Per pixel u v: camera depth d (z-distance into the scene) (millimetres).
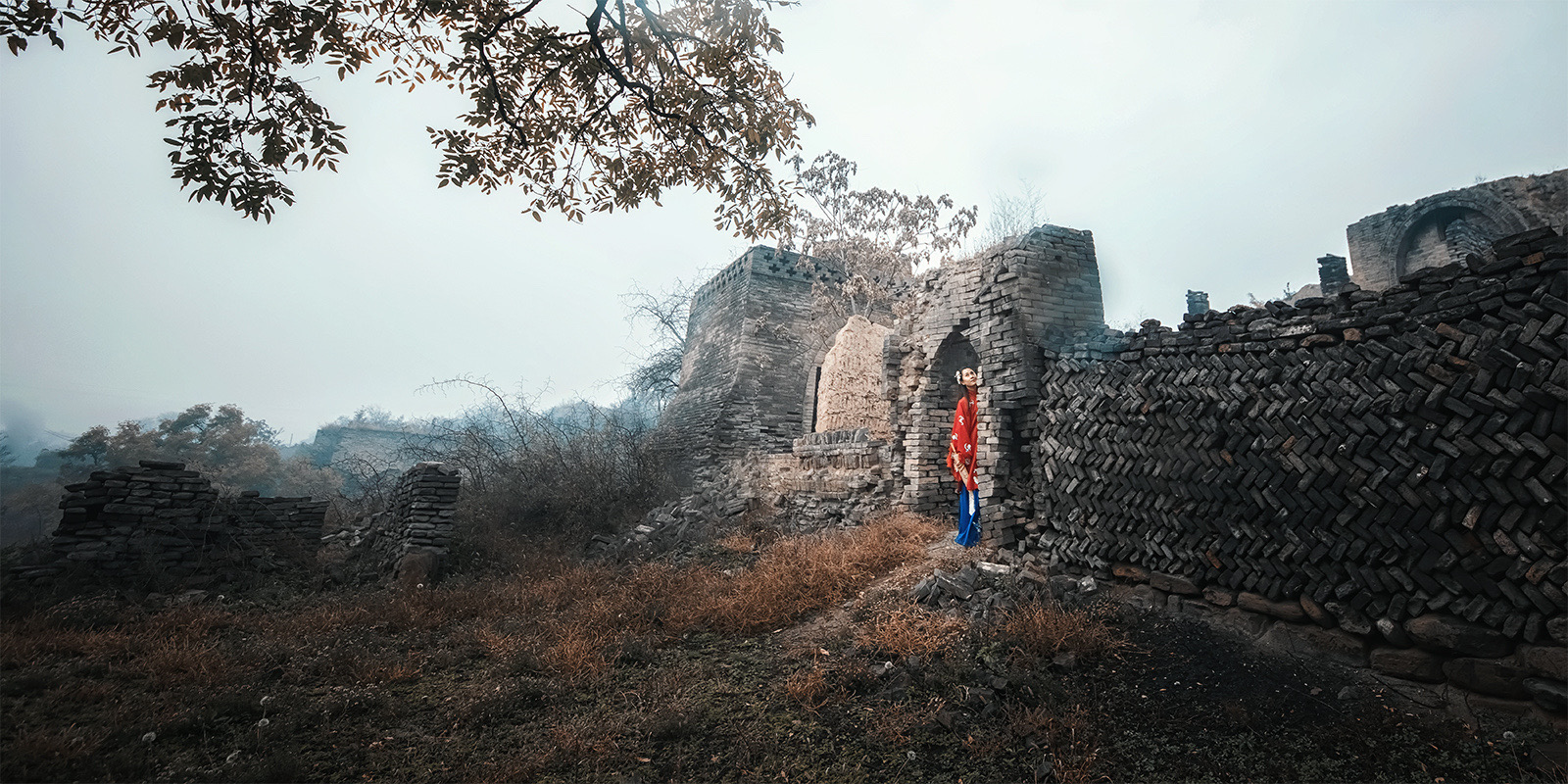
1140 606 5797
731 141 7516
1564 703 3508
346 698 4859
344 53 6137
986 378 8234
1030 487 7582
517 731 4410
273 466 26875
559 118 7371
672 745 4195
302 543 10828
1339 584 4711
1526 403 3916
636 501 14617
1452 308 4391
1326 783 3424
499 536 12148
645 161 7820
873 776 3770
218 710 4590
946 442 10500
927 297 10625
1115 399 6570
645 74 6820
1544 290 3938
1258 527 5250
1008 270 8086
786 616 6621
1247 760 3678
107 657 5840
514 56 6574
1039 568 6859
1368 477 4621
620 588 8086
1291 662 4684
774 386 21031
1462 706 3926
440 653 6059
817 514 11484
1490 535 4008
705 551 10195
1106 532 6492
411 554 10156
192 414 25969
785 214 8062
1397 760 3578
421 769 3902
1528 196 15102
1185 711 4191
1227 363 5680
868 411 16406
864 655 5414
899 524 9172
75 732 4129
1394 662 4309
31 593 7824
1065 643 5082
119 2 5125
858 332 17156
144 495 9484
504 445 15984
